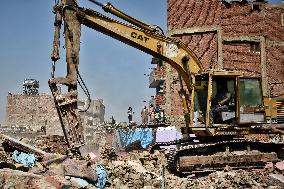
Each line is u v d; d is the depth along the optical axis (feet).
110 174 35.83
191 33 87.66
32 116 169.58
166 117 84.38
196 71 47.70
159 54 46.83
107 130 92.84
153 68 114.83
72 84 40.14
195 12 88.17
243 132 46.24
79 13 42.27
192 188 34.83
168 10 90.63
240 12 87.81
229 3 87.51
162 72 101.14
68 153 38.70
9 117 169.99
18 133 127.13
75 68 40.57
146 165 49.62
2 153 34.42
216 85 46.26
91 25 43.80
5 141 35.55
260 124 46.52
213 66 85.46
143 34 46.19
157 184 35.24
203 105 46.16
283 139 68.44
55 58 40.06
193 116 45.98
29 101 171.01
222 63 84.99
